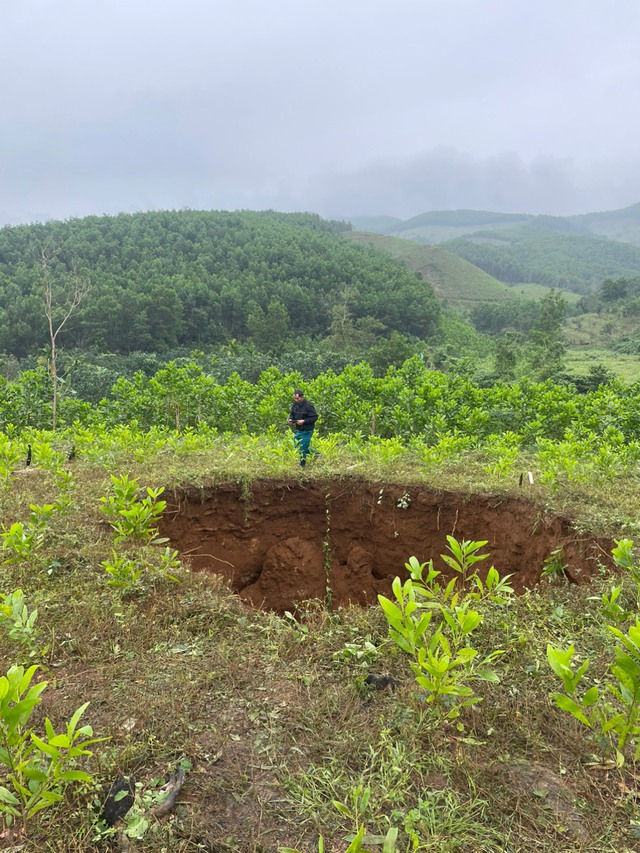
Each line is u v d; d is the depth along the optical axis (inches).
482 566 283.1
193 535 287.9
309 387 666.8
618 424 542.9
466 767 100.7
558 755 105.9
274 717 113.8
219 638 147.2
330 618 163.0
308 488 310.0
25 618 132.4
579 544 225.5
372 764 100.0
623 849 86.7
